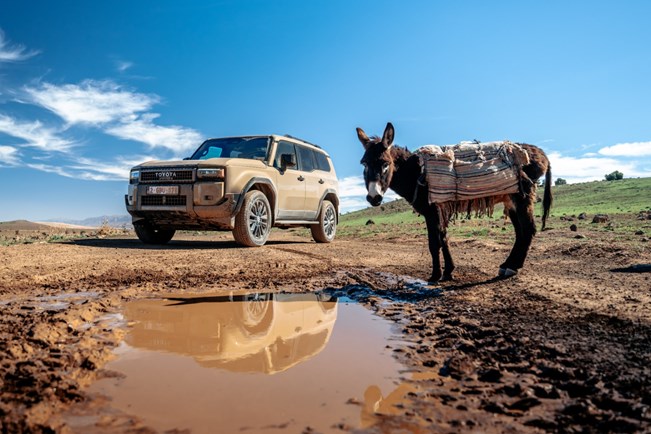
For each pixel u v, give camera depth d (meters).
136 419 1.67
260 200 8.38
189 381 2.06
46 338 2.65
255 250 7.79
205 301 3.96
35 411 1.69
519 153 4.91
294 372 2.21
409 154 4.92
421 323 3.17
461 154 4.90
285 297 4.17
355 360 2.40
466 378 2.15
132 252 7.30
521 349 2.51
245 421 1.67
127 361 2.34
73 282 4.80
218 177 7.64
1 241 10.65
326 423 1.67
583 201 31.08
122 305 3.76
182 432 1.57
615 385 2.00
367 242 11.68
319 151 10.86
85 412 1.73
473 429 1.65
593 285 4.35
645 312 3.15
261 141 9.13
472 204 4.96
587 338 2.67
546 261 6.49
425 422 1.69
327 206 10.71
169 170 7.86
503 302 3.74
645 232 10.90
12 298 3.97
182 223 8.06
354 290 4.46
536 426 1.68
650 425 1.66
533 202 5.05
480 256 7.57
